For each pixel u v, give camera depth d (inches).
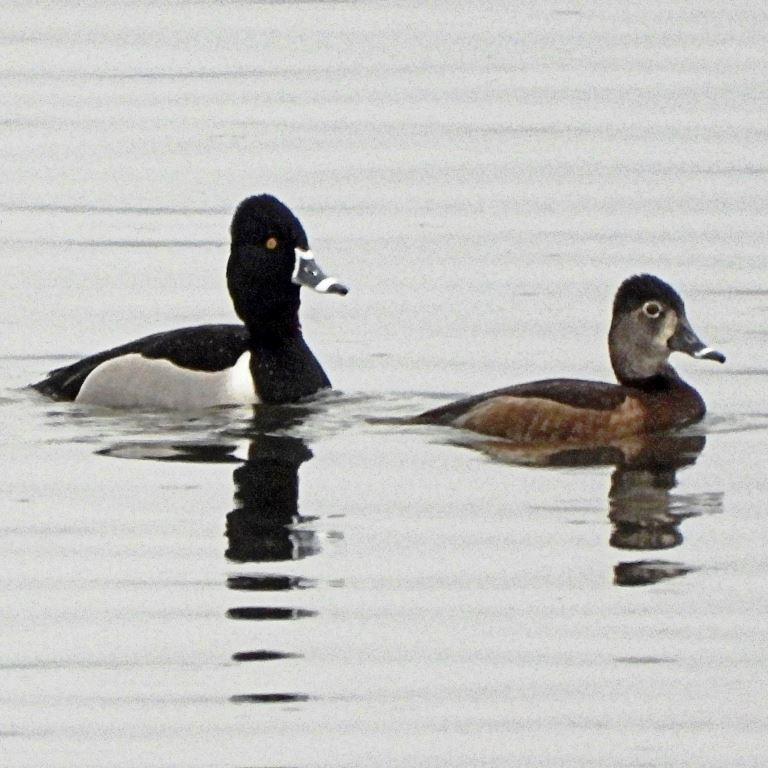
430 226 876.0
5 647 487.5
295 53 1136.8
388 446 621.9
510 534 550.9
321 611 506.0
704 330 754.2
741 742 443.8
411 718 454.6
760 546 541.6
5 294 803.4
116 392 676.1
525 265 828.6
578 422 623.8
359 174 946.7
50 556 540.1
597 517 561.3
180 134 1003.9
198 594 515.5
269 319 681.6
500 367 713.6
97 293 805.2
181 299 799.1
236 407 668.1
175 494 581.9
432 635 493.0
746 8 1214.3
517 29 1179.9
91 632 495.2
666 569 529.3
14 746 442.6
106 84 1086.4
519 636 492.7
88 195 925.2
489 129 1007.0
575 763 435.8
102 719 454.3
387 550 540.1
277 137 998.4
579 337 745.0
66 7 1227.2
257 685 469.1
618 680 470.6
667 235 860.6
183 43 1156.5
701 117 1019.3
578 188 924.0
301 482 591.2
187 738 445.1
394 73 1097.4
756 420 650.2
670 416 637.3
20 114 1037.8
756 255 834.2
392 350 733.9
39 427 649.0
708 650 485.1
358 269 828.0
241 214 685.3
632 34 1167.0
